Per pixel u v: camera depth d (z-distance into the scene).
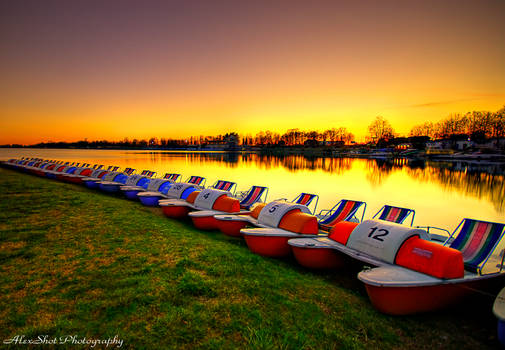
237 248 6.46
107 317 3.35
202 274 4.61
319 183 22.41
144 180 13.77
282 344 3.10
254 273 4.88
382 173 31.22
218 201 8.75
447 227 10.74
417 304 4.09
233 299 3.91
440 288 4.14
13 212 8.00
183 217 9.67
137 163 42.72
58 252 5.23
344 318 3.82
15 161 26.83
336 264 5.81
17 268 4.51
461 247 5.41
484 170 34.84
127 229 6.95
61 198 10.39
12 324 3.14
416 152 78.25
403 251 4.58
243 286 4.30
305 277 5.20
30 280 4.13
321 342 3.22
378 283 3.88
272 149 149.12
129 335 3.06
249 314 3.59
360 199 16.06
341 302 4.32
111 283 4.12
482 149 67.88
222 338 3.11
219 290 4.12
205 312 3.55
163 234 6.76
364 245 5.07
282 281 4.73
